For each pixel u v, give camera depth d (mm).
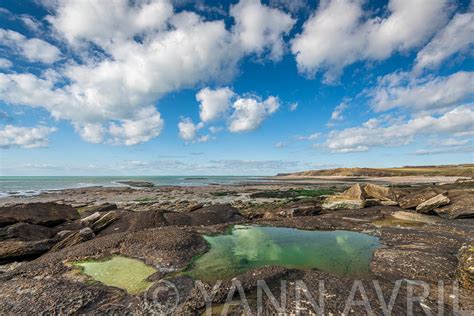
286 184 78250
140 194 46750
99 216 17484
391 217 18969
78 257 10711
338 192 42812
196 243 12461
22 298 7289
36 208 17781
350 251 11695
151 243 11836
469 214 17469
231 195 42500
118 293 7777
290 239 13891
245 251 11898
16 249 12070
